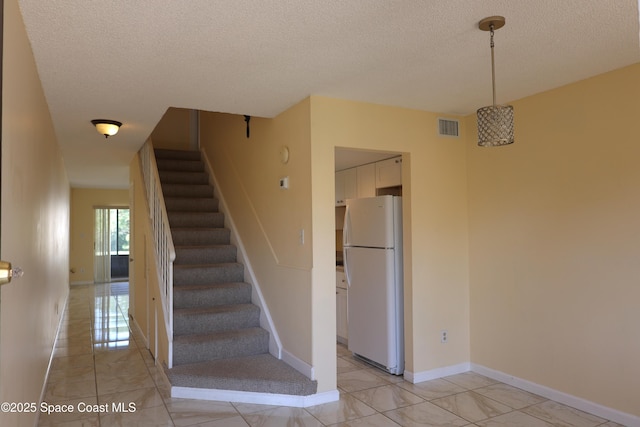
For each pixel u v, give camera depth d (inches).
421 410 120.4
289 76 111.9
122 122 151.3
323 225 128.0
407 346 145.7
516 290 136.8
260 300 162.4
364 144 135.9
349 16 80.9
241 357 147.9
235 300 169.0
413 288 143.8
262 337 152.4
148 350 180.7
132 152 210.2
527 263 133.5
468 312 153.8
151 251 175.3
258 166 167.0
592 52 100.1
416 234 145.0
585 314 117.4
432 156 149.1
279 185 147.6
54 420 114.3
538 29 88.0
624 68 109.5
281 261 146.3
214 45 92.0
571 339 120.8
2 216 62.1
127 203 419.8
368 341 160.4
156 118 146.5
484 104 141.0
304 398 123.4
